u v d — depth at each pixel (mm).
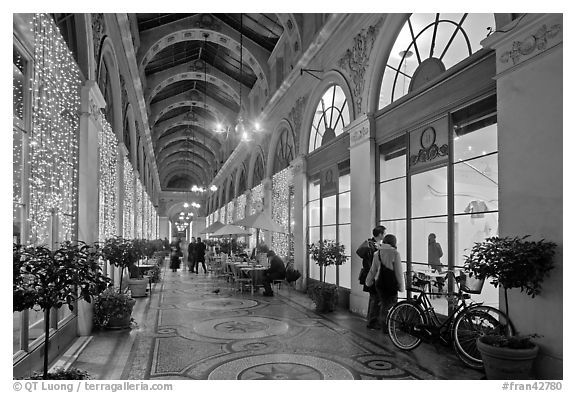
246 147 21906
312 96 12016
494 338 4512
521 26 4723
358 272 8734
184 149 42344
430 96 6719
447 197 6254
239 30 16641
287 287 13242
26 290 3592
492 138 5527
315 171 11930
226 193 29641
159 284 14094
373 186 8344
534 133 4590
